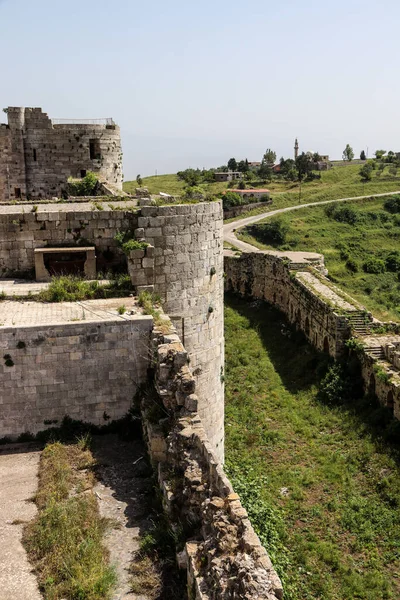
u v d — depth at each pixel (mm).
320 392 39125
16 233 19516
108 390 15117
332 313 42000
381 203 119062
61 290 18078
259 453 31891
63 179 39281
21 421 14805
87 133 39125
